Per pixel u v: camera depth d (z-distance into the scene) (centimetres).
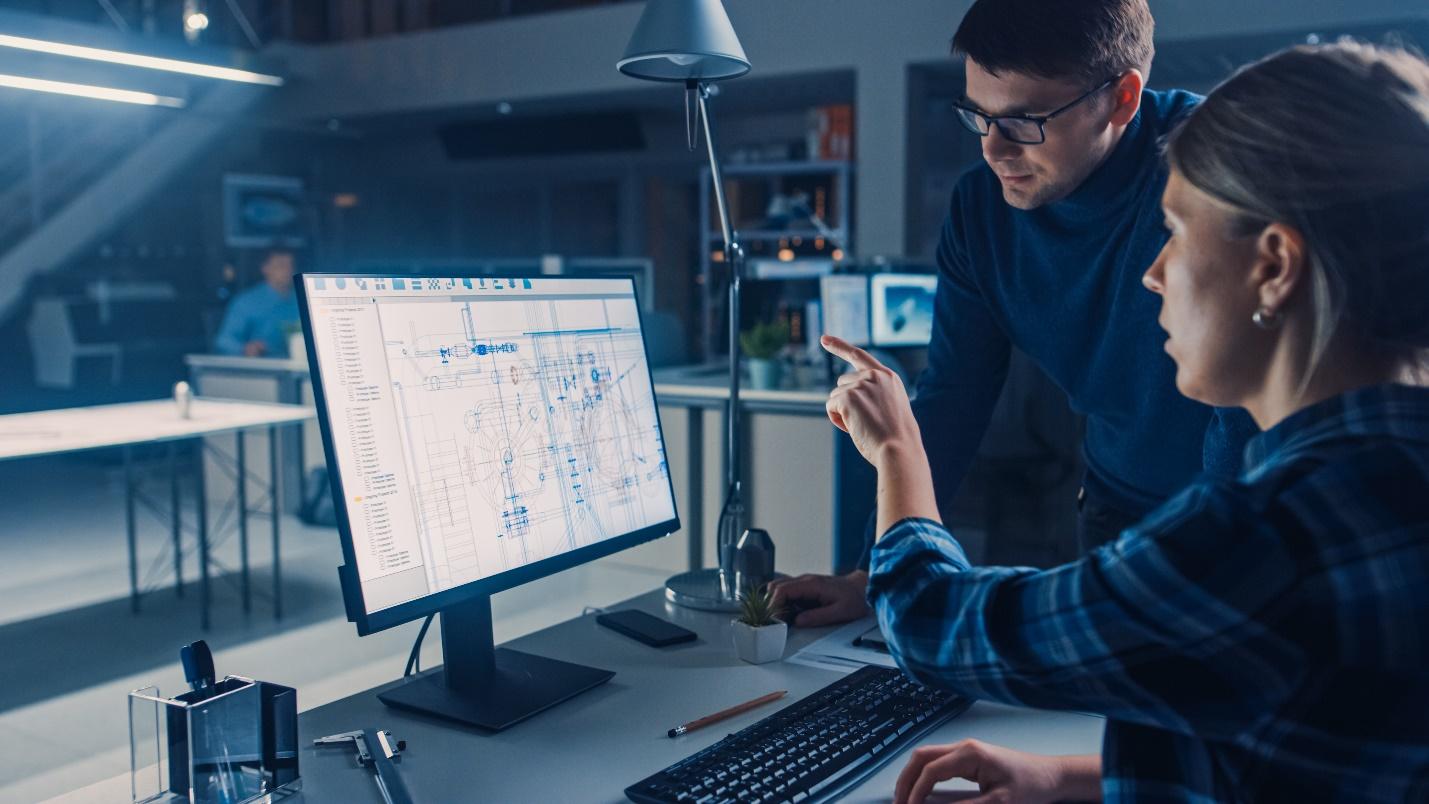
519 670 128
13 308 970
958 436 163
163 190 1044
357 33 973
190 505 632
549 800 96
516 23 844
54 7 880
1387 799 57
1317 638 56
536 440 126
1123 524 158
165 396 962
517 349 125
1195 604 58
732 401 171
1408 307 57
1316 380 61
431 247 1134
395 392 109
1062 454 358
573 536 129
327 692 334
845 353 97
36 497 658
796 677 129
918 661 76
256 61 586
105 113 1007
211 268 1067
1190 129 63
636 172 983
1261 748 60
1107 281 142
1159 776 69
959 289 161
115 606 431
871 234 700
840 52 702
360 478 104
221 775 96
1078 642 63
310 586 459
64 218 993
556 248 1056
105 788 100
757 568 157
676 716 116
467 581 114
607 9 800
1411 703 56
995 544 367
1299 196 57
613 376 140
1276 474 59
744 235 785
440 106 890
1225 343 63
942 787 98
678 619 153
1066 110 123
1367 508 56
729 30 177
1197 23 598
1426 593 54
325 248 1086
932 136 774
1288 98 59
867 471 431
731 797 93
